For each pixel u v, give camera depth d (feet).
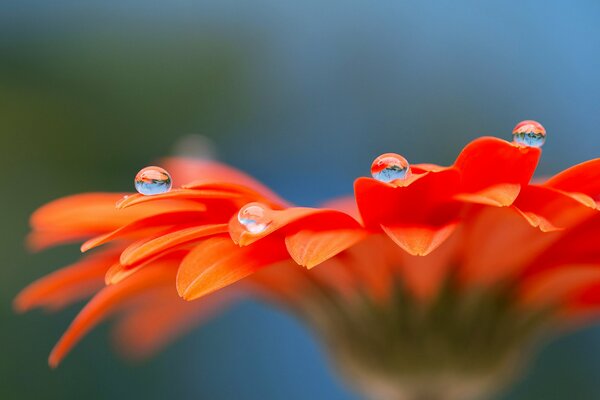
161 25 1.07
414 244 0.61
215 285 0.61
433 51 1.14
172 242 0.61
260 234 0.60
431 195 0.62
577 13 1.15
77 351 0.99
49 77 1.04
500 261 0.69
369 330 0.70
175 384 1.03
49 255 1.00
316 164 1.13
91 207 0.66
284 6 1.11
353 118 1.13
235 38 1.09
